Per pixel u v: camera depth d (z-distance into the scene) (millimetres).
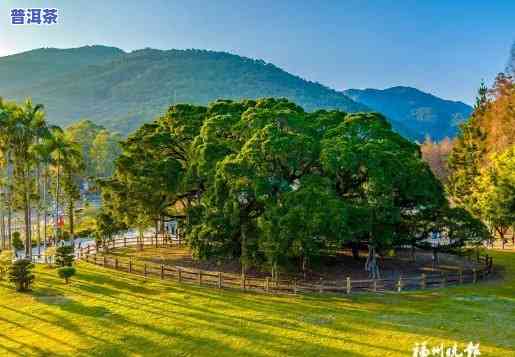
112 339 24922
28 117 49406
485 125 87750
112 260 42906
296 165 35281
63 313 29422
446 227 38750
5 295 33781
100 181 46750
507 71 87312
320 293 32344
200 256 36688
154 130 48812
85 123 125125
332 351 22516
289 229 31859
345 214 31719
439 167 118062
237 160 34625
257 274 38500
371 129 38406
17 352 23734
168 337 24922
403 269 39906
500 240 59594
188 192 45688
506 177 49969
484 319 26797
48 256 47500
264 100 46438
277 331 25297
